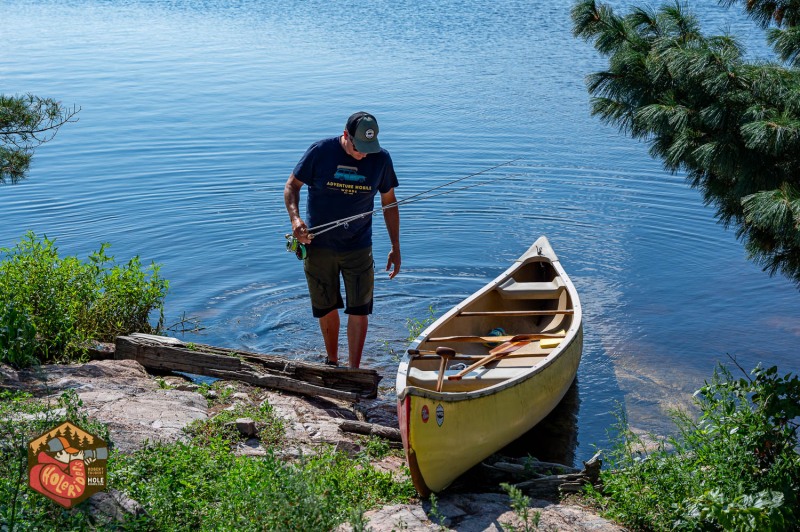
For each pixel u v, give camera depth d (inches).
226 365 297.4
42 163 605.3
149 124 717.9
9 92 823.1
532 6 1549.0
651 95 249.6
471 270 442.9
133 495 190.5
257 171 594.6
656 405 312.3
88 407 247.9
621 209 532.4
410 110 771.4
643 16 258.7
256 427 249.8
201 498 197.8
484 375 280.5
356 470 224.1
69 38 1251.2
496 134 690.8
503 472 249.4
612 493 221.8
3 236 467.5
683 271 442.0
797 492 206.2
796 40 245.4
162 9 1614.2
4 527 161.5
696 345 361.7
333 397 286.8
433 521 203.9
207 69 984.3
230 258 450.6
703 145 229.3
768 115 217.6
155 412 250.7
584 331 376.2
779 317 388.2
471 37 1221.7
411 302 404.5
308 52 1108.5
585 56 1056.2
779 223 205.9
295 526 169.2
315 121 727.7
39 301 311.6
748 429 214.7
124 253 452.4
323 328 317.4
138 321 343.9
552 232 495.5
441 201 541.3
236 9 1590.8
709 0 1355.8
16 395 249.9
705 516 198.4
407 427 211.6
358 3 1628.9
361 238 303.6
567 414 307.4
